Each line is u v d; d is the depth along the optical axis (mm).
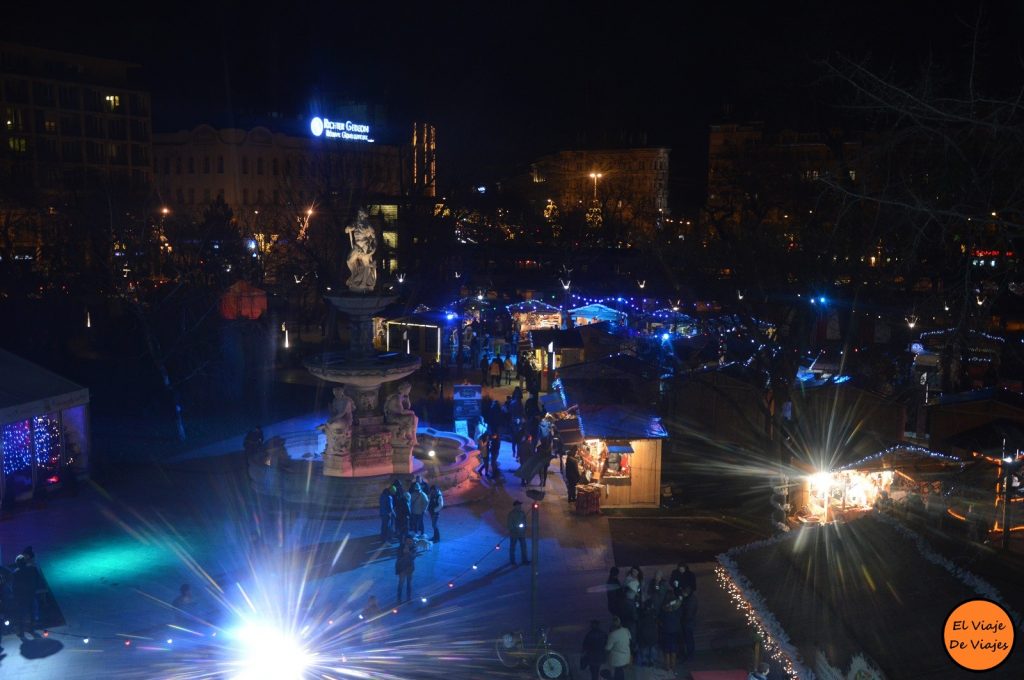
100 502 25438
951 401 24922
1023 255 16922
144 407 36906
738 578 11039
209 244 54469
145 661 16203
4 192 60031
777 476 25562
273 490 25750
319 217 68062
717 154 52969
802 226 29984
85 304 50062
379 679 15492
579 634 17391
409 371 26203
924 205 13500
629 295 60125
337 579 20109
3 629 17406
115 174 94750
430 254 60438
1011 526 19141
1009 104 12133
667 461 29922
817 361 33719
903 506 20672
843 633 9086
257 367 43688
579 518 24594
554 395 32750
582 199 121875
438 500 22469
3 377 25797
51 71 94875
